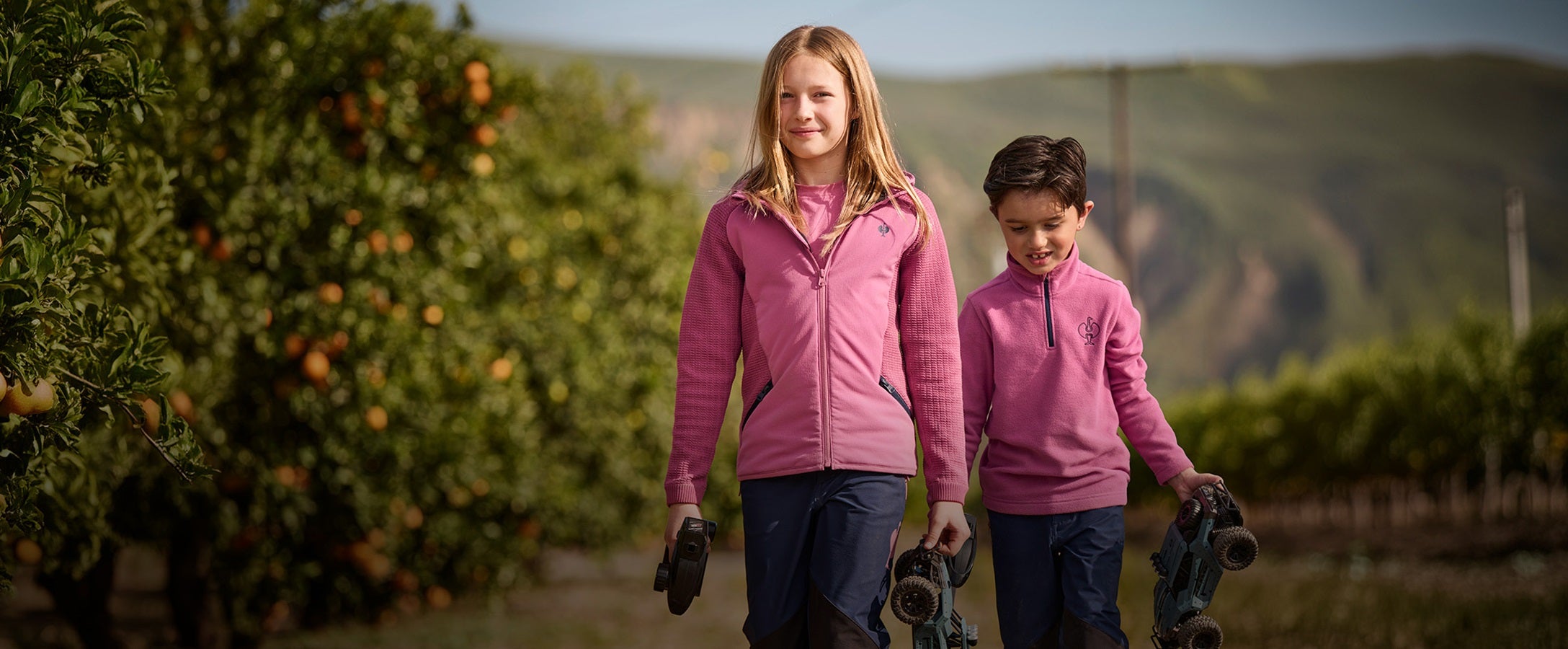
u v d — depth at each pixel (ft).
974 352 14.49
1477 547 59.57
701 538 11.91
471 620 38.34
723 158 64.08
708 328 12.96
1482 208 609.01
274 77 23.70
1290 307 546.67
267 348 23.76
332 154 25.00
